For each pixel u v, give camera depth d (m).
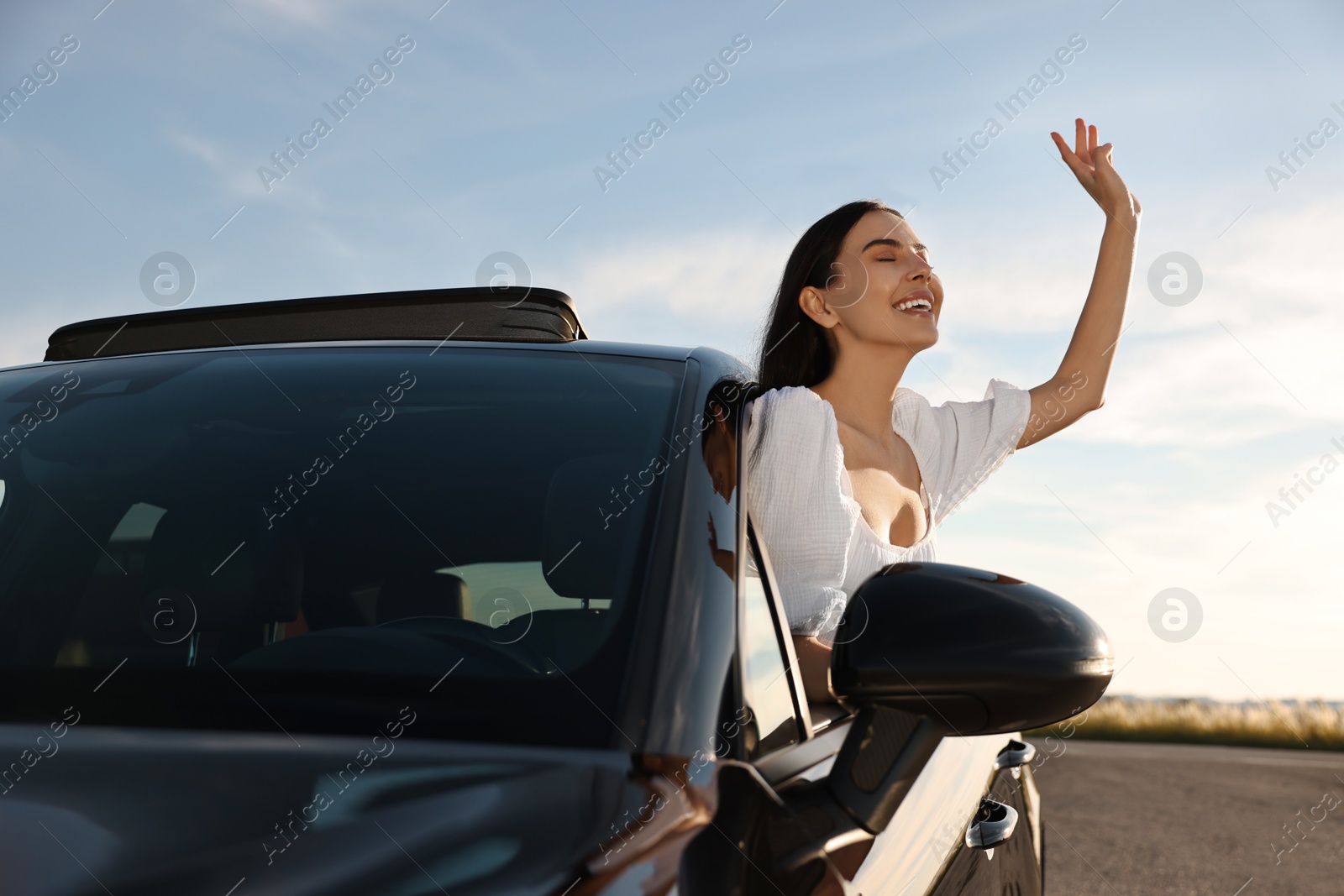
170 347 2.11
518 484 1.37
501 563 1.28
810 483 2.02
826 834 1.14
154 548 1.40
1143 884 5.42
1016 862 2.09
